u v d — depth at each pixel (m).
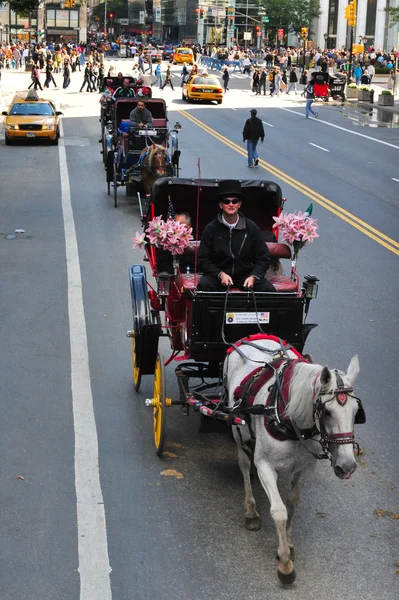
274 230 9.84
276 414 5.99
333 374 5.56
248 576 6.21
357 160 28.83
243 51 105.19
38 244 16.33
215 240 7.60
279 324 7.51
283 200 9.79
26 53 80.25
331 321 12.16
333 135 36.03
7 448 8.11
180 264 8.81
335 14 121.62
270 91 56.56
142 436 8.49
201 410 7.19
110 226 17.98
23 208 19.81
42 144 31.80
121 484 7.51
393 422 8.91
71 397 9.34
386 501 7.33
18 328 11.52
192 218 10.04
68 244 16.33
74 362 10.35
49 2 131.00
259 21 123.56
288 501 6.33
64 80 56.12
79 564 6.30
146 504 7.18
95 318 11.98
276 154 29.69
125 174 19.77
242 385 6.57
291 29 116.12
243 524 6.90
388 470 7.88
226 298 7.35
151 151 17.62
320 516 7.07
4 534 6.66
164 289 8.00
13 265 14.77
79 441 8.30
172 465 7.91
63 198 21.08
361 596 6.01
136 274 9.16
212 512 7.08
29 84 59.88
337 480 7.69
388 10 81.12
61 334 11.32
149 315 8.92
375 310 12.74
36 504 7.12
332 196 22.05
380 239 17.48
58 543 6.57
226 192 7.36
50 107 32.72
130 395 9.48
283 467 6.11
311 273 14.71
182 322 8.16
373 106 50.56
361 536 6.79
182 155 28.69
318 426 5.70
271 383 6.31
